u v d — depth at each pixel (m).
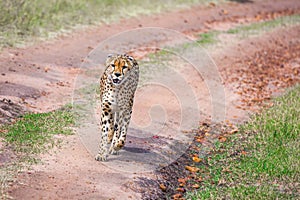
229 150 23.33
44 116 22.98
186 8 51.09
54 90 26.98
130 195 17.58
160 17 46.38
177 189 19.09
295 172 21.34
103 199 16.88
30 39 34.00
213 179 20.52
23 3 36.22
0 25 34.00
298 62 40.56
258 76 35.50
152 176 19.28
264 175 21.09
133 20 43.69
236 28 47.72
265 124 26.05
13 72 28.25
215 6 54.50
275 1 62.06
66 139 20.86
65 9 40.38
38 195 16.45
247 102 29.97
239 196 19.08
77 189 17.19
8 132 20.70
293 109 28.12
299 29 50.59
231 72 35.56
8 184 16.75
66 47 34.56
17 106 23.70
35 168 18.08
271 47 43.62
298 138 24.72
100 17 41.88
